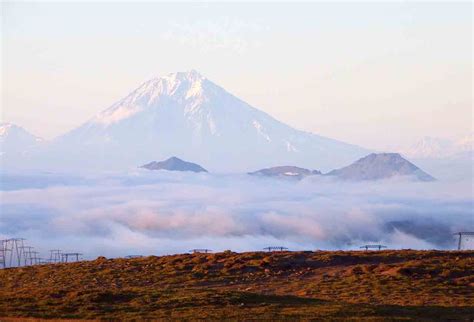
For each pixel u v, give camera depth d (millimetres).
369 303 91125
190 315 80750
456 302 93000
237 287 106000
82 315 81562
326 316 79500
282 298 89812
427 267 109938
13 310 84125
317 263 115938
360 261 116875
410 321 77812
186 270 115438
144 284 109188
